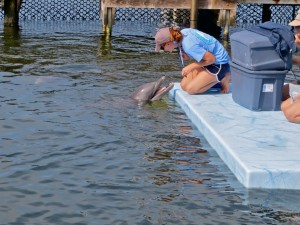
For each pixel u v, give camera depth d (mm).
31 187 5535
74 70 11234
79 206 5164
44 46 14359
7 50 13539
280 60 7328
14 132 7141
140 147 6695
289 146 6191
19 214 4992
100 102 8672
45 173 5883
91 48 14328
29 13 20719
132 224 4852
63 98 8875
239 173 5730
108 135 7090
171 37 8141
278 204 5254
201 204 5234
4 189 5473
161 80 8938
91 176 5828
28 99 8742
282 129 6766
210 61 8234
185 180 5758
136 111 8211
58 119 7719
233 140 6367
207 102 8047
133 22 20391
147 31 18172
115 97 9000
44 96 8953
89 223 4859
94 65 11875
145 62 12461
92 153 6473
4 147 6602
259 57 7305
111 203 5234
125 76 10812
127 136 7074
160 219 4945
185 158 6363
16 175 5812
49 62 12055
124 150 6586
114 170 5992
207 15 19031
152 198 5348
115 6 16297
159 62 12508
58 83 9930
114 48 14445
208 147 6727
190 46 8180
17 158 6277
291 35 7250
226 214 5055
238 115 7348
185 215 5027
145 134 7172
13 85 9664
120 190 5508
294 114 6961
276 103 7512
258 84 7410
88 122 7617
